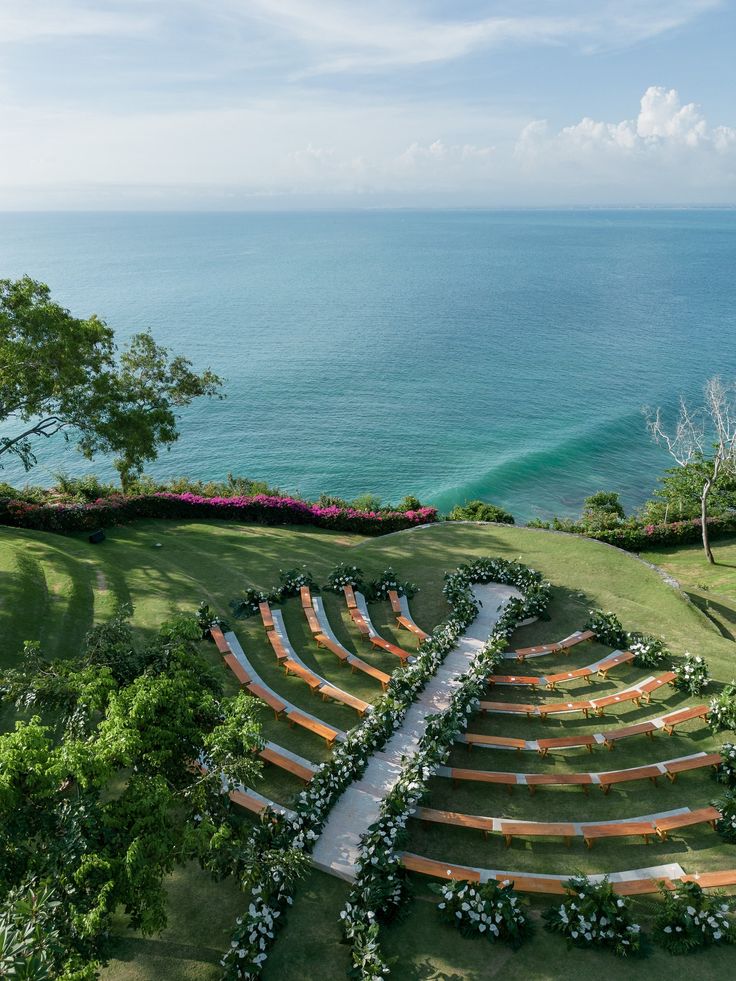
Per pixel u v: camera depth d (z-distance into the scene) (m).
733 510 40.75
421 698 19.17
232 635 22.03
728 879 13.08
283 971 11.54
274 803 15.31
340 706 18.86
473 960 11.84
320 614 23.86
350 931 11.94
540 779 15.64
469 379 98.88
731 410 80.31
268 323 144.25
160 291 197.38
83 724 11.20
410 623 22.97
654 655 21.08
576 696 19.88
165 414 34.50
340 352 117.25
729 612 28.27
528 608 23.97
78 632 21.86
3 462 67.25
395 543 31.75
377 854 13.27
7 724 16.69
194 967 11.56
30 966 7.33
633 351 114.94
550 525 41.22
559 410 84.12
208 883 13.16
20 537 29.56
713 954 11.91
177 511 36.56
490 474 65.25
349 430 78.44
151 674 12.61
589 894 12.50
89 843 9.15
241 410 85.81
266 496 39.66
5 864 8.87
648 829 14.16
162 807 9.83
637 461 68.75
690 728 18.12
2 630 20.69
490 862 14.11
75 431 76.12
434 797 15.87
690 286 198.25
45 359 27.62
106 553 29.17
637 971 11.62
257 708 12.57
